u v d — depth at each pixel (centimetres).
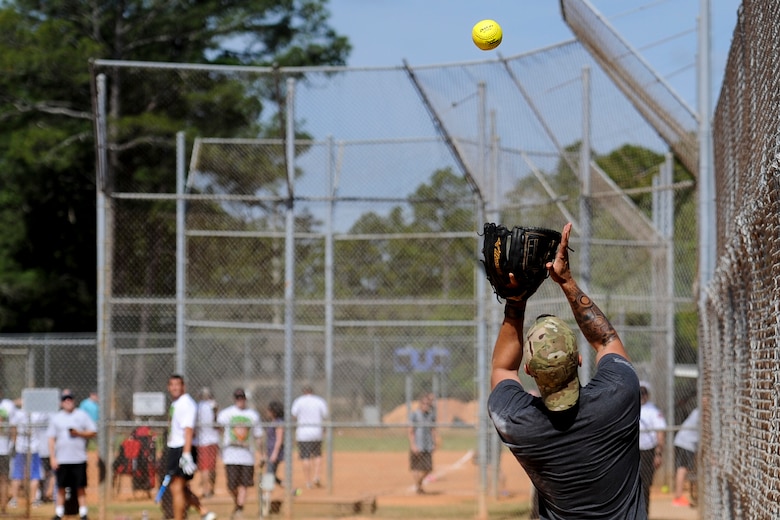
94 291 7800
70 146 7100
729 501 1738
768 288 1151
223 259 3762
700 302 2477
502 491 3559
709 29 2527
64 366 6488
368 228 3841
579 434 736
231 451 3112
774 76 1082
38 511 3575
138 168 4050
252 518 3173
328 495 3462
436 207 3844
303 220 3844
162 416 3556
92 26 7512
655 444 3019
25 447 3738
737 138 1581
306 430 3769
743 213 1393
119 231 3569
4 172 7412
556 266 770
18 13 7125
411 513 3253
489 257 780
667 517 2995
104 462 3112
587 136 2969
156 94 3588
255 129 4191
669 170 3528
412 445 3750
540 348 721
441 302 3284
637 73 2641
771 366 1132
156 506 3369
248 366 4431
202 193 3716
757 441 1259
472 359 5847
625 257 3612
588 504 745
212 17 7688
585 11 2656
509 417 759
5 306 7550
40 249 7756
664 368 3544
